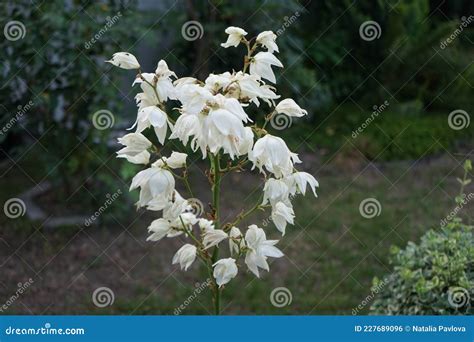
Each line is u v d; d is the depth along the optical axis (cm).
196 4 649
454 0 838
